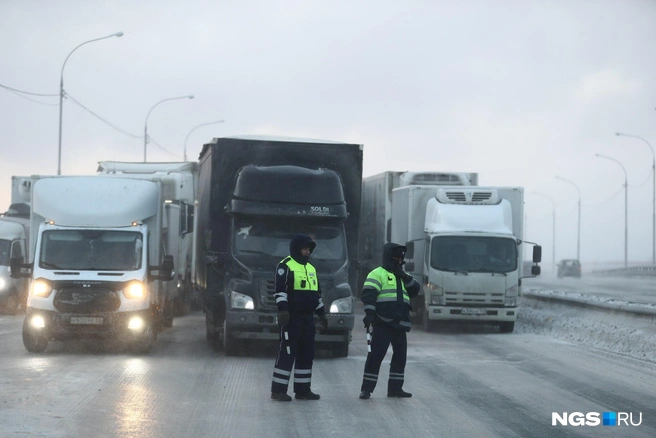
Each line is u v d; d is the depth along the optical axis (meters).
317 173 27.22
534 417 15.78
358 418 15.55
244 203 26.33
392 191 42.19
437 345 29.72
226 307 25.23
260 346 28.39
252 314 24.78
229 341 25.27
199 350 27.03
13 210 47.16
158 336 31.53
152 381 19.66
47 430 13.92
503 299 35.69
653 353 26.08
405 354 17.95
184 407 16.36
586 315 36.03
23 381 19.14
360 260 28.31
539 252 36.41
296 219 26.62
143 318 25.27
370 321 17.45
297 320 17.53
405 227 39.09
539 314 40.75
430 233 36.41
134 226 26.30
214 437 13.75
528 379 20.72
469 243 36.09
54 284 24.94
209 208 27.52
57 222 26.08
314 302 17.73
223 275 26.92
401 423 15.11
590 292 70.50
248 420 15.23
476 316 35.66
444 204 37.38
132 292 25.22
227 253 26.45
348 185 28.25
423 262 37.78
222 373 21.47
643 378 20.95
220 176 27.55
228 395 17.95
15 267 26.03
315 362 24.59
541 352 27.25
